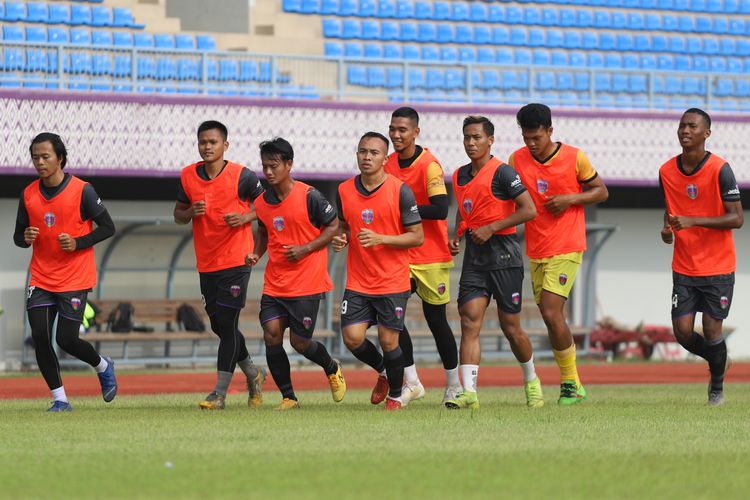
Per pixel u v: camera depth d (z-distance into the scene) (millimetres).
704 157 28922
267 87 60031
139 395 36719
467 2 77812
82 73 57969
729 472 16531
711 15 82875
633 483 15555
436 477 16078
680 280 29500
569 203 28141
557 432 21719
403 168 28016
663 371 55062
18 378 50688
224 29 73625
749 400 31516
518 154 28844
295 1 74938
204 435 21281
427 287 28312
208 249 28000
